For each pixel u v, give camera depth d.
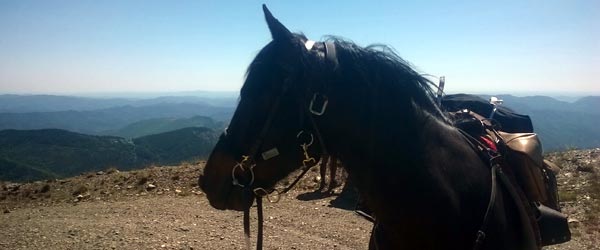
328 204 9.17
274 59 2.04
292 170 2.10
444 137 2.12
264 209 8.85
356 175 2.09
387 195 2.02
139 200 10.52
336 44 2.08
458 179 2.04
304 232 7.36
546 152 12.72
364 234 7.17
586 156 11.36
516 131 2.76
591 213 7.66
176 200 10.24
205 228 7.58
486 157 2.25
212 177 2.19
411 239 2.01
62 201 11.30
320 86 1.96
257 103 2.05
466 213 2.01
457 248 1.98
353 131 2.03
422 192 1.97
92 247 6.61
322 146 2.04
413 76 2.08
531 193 2.41
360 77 2.01
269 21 2.04
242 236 7.09
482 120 2.58
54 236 7.22
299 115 2.00
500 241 2.03
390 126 2.02
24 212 9.82
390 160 2.01
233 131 2.13
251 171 2.09
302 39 2.13
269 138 2.04
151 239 6.94
